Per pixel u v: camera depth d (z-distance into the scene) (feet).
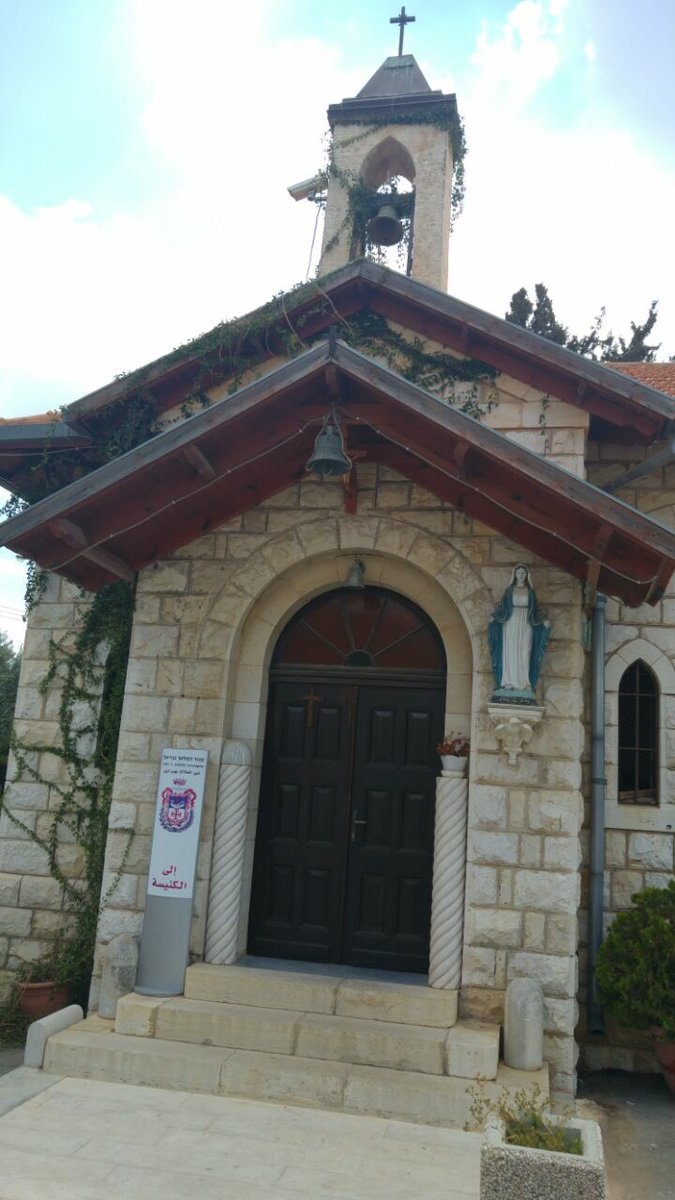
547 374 27.73
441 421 22.00
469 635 25.85
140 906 25.61
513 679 23.88
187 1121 19.61
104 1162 17.61
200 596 27.27
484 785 24.29
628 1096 24.52
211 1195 16.53
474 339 28.35
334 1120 20.04
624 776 29.01
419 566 26.18
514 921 23.44
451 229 37.91
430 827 26.68
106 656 30.60
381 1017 22.66
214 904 25.27
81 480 23.39
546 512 23.09
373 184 38.37
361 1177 17.47
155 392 29.94
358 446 26.25
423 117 36.19
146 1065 21.62
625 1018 24.32
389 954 26.17
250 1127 19.45
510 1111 15.39
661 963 23.91
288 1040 21.98
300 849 27.27
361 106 36.91
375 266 28.45
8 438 31.17
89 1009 25.29
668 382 34.12
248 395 22.89
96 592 28.30
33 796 30.19
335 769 27.55
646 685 29.55
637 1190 18.57
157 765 26.37
